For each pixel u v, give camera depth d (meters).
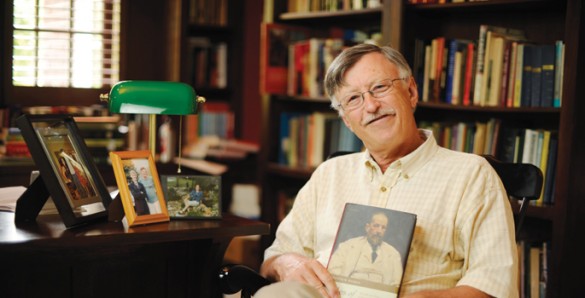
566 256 2.62
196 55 4.44
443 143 3.06
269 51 3.67
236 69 4.59
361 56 1.96
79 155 1.88
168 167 3.74
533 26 3.01
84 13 3.85
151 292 1.99
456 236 1.86
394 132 1.92
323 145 3.61
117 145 3.57
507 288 1.73
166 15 4.13
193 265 2.04
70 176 1.80
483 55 2.89
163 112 1.98
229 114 4.57
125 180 1.81
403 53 3.10
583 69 2.60
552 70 2.73
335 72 1.98
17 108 3.44
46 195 1.82
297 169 3.67
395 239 1.78
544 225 2.92
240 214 4.26
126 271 1.94
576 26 2.55
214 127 4.52
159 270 2.00
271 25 3.66
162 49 4.14
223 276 1.90
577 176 2.63
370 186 2.01
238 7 4.55
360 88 1.94
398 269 1.76
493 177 1.89
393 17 3.12
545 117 2.98
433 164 1.94
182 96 1.99
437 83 3.04
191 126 4.43
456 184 1.89
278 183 3.90
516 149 2.83
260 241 3.87
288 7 3.83
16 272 1.76
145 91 1.98
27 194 1.79
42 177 1.73
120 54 3.97
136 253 1.95
